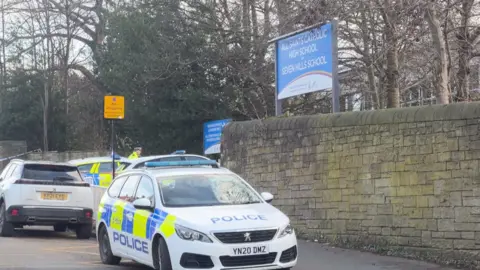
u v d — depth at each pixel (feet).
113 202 33.94
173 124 76.64
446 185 33.14
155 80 73.82
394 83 47.39
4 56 118.21
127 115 79.10
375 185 37.11
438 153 33.65
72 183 48.55
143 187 31.32
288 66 46.80
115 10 84.17
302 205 42.60
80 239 49.62
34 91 118.21
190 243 25.84
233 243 25.75
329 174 40.45
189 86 74.95
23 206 46.73
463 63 44.91
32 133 120.26
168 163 32.94
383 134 36.78
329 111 70.28
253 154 47.65
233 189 30.68
